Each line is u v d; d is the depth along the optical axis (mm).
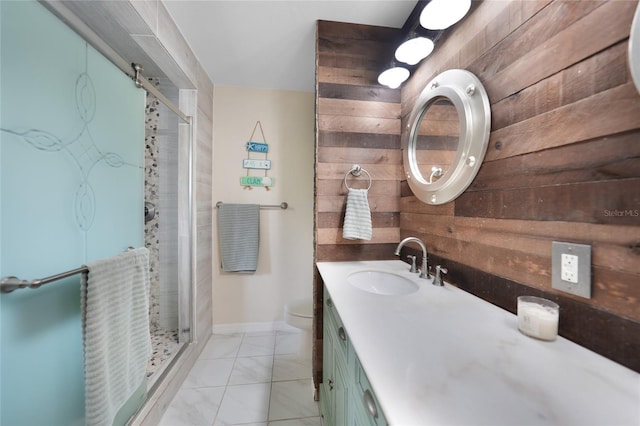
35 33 679
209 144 2002
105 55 914
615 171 493
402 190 1425
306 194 2191
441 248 1071
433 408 378
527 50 683
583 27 546
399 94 1447
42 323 712
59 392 759
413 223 1308
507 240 745
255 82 2053
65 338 780
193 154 1693
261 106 2131
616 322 493
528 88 680
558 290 599
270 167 2146
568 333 577
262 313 2162
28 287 637
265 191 2148
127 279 917
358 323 646
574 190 566
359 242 1420
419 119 1245
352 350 693
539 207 648
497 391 416
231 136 2098
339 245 1407
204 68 1854
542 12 640
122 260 898
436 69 1129
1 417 616
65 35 763
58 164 751
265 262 2158
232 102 2096
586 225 543
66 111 771
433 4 847
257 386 1487
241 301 2137
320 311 1402
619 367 480
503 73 763
